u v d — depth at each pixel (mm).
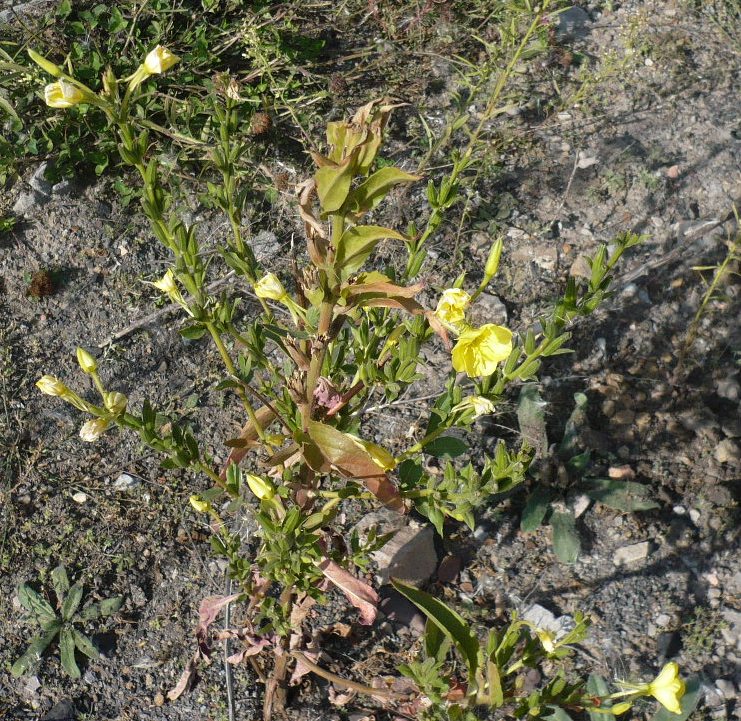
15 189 1302
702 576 1093
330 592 1062
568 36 1580
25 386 1167
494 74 1484
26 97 1321
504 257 1309
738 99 1513
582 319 1261
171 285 742
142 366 1200
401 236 609
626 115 1476
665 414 1201
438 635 816
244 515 1104
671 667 683
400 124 1435
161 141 1338
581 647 1033
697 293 1297
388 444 1162
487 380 773
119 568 1058
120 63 1351
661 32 1596
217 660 1013
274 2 1520
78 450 1132
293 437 764
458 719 741
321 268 643
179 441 738
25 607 1020
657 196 1375
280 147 1366
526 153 1416
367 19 1565
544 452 1143
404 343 755
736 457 1167
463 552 1105
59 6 1428
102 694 983
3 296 1231
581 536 1118
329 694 999
